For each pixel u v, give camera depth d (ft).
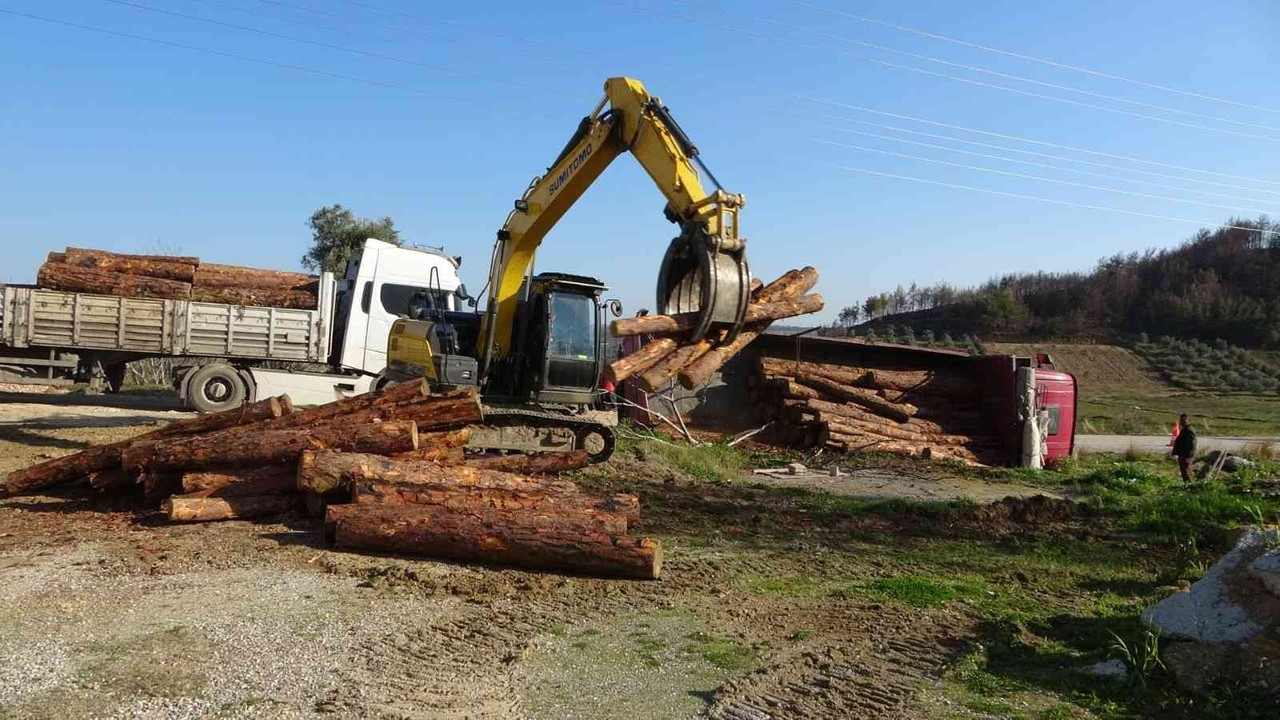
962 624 20.80
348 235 134.00
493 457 34.40
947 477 54.39
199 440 29.76
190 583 21.62
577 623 19.95
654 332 26.03
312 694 15.30
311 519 28.78
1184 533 33.47
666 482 43.96
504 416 41.01
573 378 42.55
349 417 31.63
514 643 18.35
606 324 43.34
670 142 31.71
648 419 65.46
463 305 63.82
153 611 19.34
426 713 14.67
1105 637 19.31
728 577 24.71
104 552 24.57
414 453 30.40
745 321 27.07
